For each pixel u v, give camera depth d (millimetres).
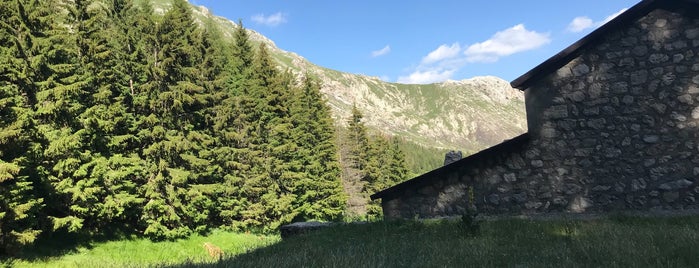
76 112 25750
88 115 25375
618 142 12898
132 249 26625
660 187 12312
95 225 27516
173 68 32281
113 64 30156
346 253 7594
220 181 39000
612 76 13070
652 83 12633
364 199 61750
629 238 7277
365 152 66875
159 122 31016
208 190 33188
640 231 7805
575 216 12461
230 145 40969
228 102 40031
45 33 24109
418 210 15180
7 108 19531
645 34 12789
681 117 12281
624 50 12977
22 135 19500
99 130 26703
